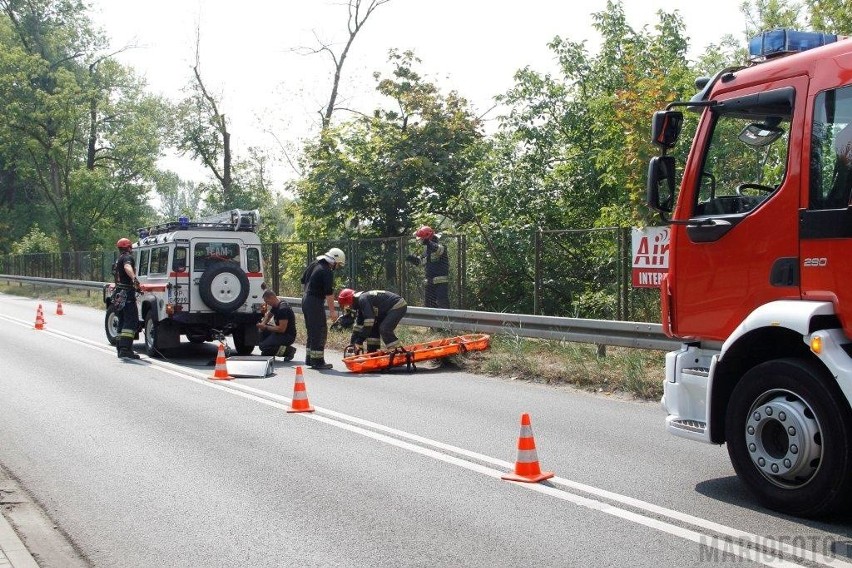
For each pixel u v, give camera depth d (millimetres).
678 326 6723
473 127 24594
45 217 61531
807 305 5559
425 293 17953
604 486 6492
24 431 8734
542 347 13914
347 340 16609
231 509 6062
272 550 5223
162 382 12102
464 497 6262
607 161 18125
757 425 5832
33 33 54531
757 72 6230
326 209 24203
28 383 11969
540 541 5270
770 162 6406
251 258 15336
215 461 7426
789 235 5820
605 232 16516
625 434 8398
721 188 6598
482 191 20031
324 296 13750
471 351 13766
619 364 11812
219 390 11352
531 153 20609
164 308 14820
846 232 5422
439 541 5312
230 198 40031
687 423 6496
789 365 5629
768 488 5777
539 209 19703
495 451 7703
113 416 9516
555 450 7699
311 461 7387
